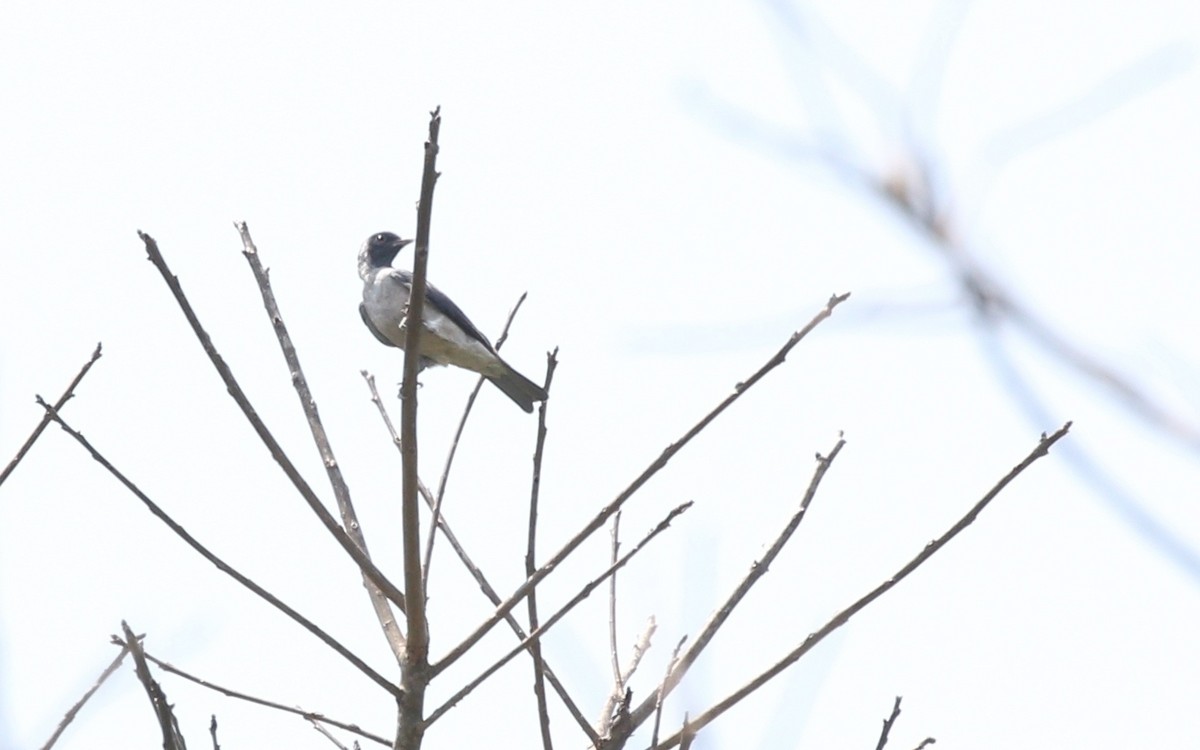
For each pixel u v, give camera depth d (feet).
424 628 35.17
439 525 39.45
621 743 35.22
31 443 33.30
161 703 29.73
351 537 38.24
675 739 32.01
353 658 34.60
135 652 29.76
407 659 35.19
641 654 38.96
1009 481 33.58
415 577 34.99
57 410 33.78
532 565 35.65
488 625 34.99
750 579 34.68
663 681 32.86
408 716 34.81
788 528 35.55
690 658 33.30
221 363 34.42
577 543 34.30
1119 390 12.93
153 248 33.55
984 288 13.89
